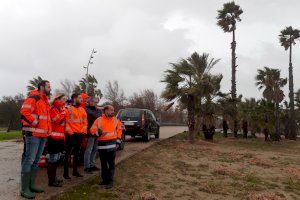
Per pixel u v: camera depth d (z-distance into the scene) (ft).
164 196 29.32
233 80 129.49
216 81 80.38
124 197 27.61
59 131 27.02
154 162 44.42
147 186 31.76
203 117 79.25
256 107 116.57
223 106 84.12
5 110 204.03
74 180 29.58
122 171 37.09
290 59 157.99
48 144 27.04
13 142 60.18
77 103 29.60
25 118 23.86
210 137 89.51
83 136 30.37
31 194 23.89
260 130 118.01
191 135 76.59
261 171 44.37
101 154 29.32
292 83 156.15
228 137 116.26
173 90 77.51
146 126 64.64
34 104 24.16
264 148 82.53
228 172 40.81
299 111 191.21
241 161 51.78
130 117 63.72
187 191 31.48
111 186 29.50
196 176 38.01
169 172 38.96
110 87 152.25
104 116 29.43
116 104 147.84
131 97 170.91
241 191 32.83
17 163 36.99
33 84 115.24
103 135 29.19
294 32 157.58
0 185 27.04
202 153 58.13
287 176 42.06
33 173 25.20
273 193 32.83
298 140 143.54
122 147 51.47
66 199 25.11
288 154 70.33
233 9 132.36
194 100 76.95
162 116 204.03
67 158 29.71
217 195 30.94
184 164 44.86
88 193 27.40
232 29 133.28
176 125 193.26
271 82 146.10
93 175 31.89
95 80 120.78
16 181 28.50
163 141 71.10
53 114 26.66
